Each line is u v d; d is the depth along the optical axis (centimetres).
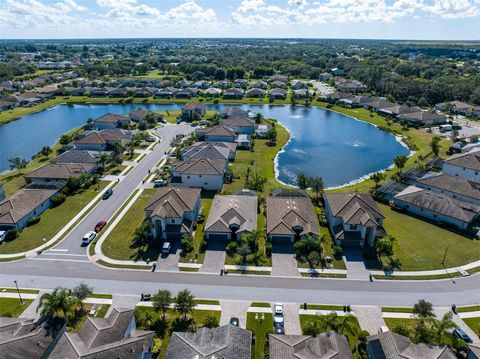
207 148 10256
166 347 4588
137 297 5500
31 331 4409
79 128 14950
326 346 4256
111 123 14538
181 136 12975
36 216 7800
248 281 5838
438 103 19025
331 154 12319
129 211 8069
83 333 4319
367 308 5275
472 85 19288
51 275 5994
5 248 6719
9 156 12019
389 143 13475
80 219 7750
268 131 13512
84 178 9312
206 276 5950
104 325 4400
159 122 15750
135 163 11012
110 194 8856
